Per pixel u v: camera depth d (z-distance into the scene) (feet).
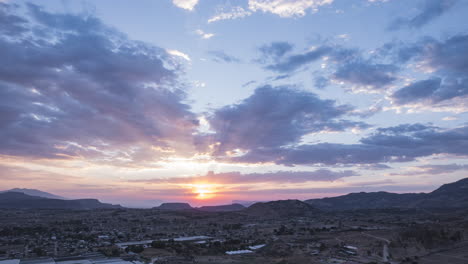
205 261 568.82
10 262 558.15
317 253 627.87
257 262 557.74
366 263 539.29
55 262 558.97
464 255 591.37
